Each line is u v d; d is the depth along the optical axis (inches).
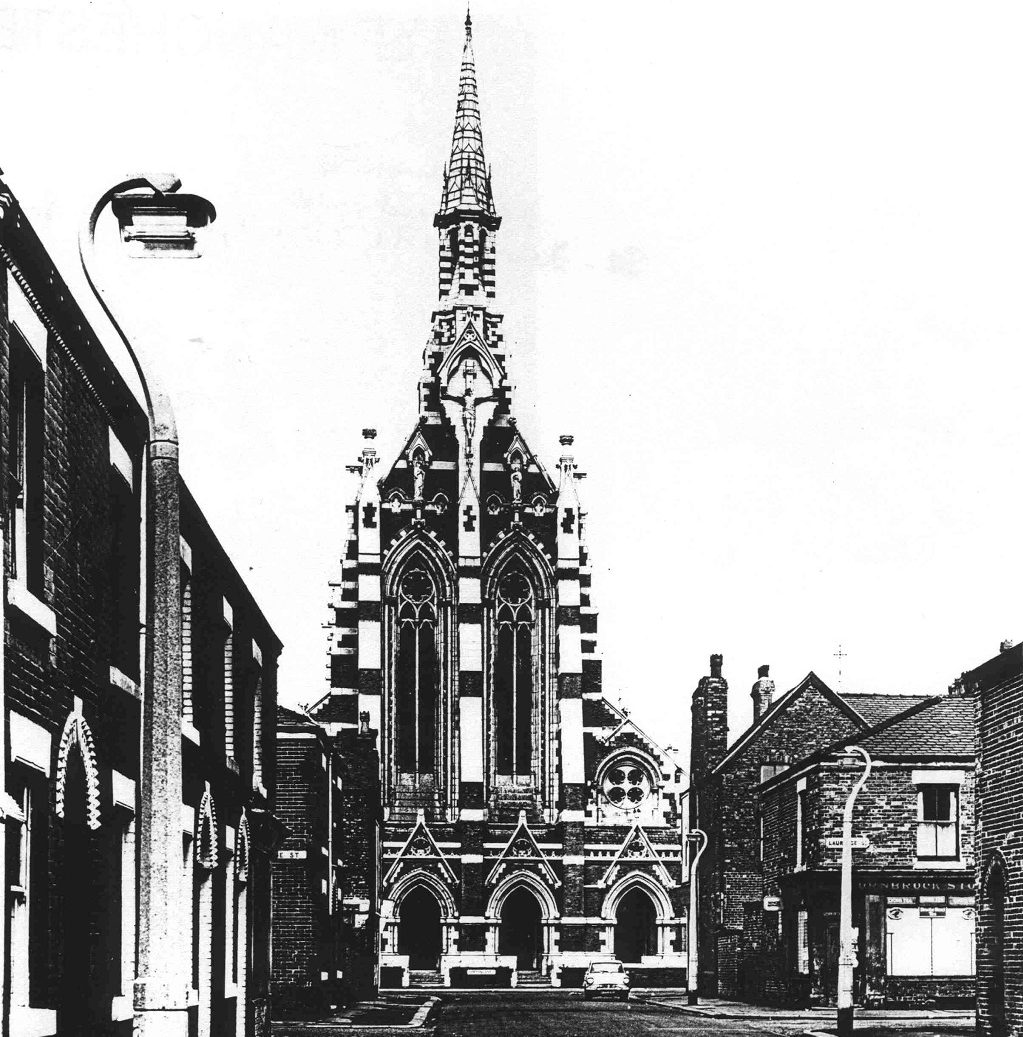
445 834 3474.4
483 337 3858.3
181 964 513.7
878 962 1948.8
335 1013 1961.1
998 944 1257.4
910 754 2010.3
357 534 3641.7
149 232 555.8
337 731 3518.7
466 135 4183.1
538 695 3631.9
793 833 2226.9
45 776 612.7
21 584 584.4
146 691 523.2
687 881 3206.2
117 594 792.3
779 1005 2219.5
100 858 724.0
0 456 548.1
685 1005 2343.8
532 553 3678.6
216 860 1015.6
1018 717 1185.4
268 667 1331.2
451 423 3752.5
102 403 736.3
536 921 3516.2
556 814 3548.2
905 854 1988.2
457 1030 1630.2
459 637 3595.0
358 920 2684.5
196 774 948.0
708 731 3034.0
